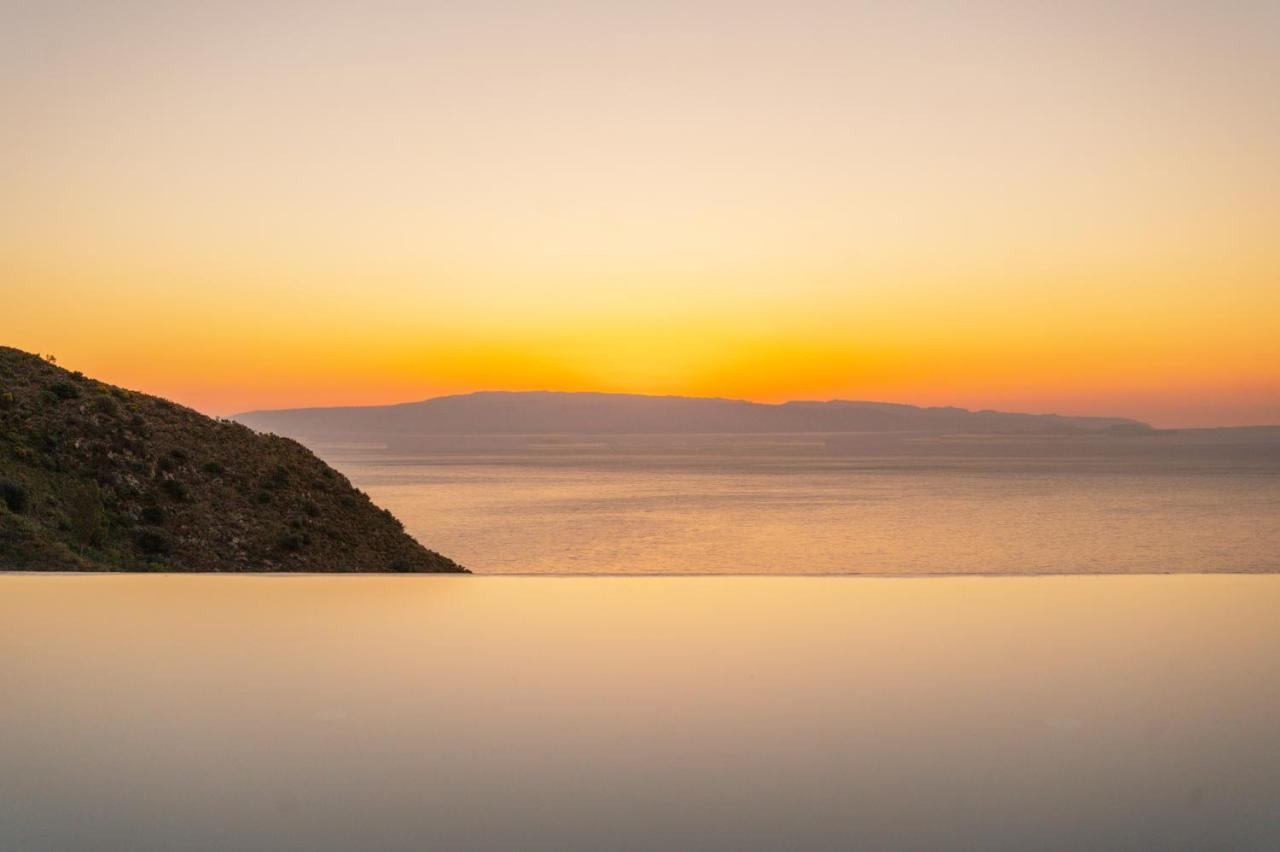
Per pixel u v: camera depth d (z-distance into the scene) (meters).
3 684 2.86
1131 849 1.83
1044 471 113.62
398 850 1.80
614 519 52.81
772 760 2.26
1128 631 3.70
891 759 2.28
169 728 2.46
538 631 3.65
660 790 2.08
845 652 3.34
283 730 2.46
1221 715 2.65
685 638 3.53
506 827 1.89
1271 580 4.81
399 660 3.18
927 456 173.12
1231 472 109.62
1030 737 2.45
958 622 3.84
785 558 34.94
